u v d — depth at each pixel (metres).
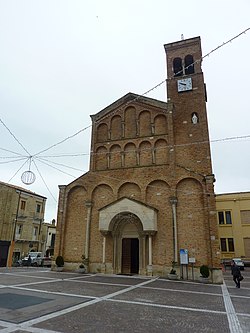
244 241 40.12
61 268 24.52
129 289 14.55
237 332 7.24
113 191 25.38
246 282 20.52
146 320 8.23
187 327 7.61
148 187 24.33
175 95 27.44
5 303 9.80
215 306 10.77
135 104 28.05
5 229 37.56
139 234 23.39
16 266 33.50
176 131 25.70
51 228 50.75
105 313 8.91
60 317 8.18
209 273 19.75
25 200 42.03
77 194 27.05
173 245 21.67
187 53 28.89
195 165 23.69
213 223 20.88
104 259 23.30
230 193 42.88
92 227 25.19
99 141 28.39
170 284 17.58
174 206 22.56
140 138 26.47
